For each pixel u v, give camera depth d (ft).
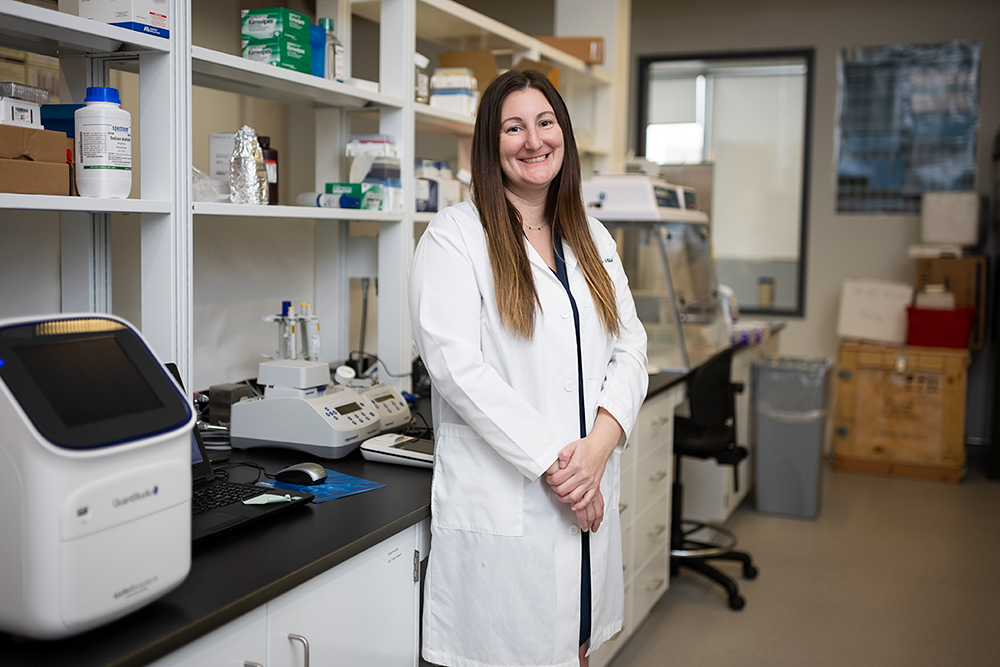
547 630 5.26
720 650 9.34
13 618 3.25
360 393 6.95
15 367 3.22
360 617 4.94
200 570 4.19
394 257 8.28
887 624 9.98
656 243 10.93
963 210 16.29
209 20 8.17
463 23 9.88
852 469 16.83
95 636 3.47
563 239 5.74
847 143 18.11
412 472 6.15
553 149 5.46
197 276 7.85
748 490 14.84
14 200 4.51
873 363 16.31
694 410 10.18
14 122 4.77
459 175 9.27
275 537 4.69
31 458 3.14
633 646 9.43
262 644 4.15
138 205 5.34
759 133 18.90
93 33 5.00
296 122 9.29
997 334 15.89
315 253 9.35
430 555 5.41
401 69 8.11
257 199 6.49
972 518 13.85
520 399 5.05
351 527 4.88
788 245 18.89
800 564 11.90
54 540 3.17
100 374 3.51
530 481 5.24
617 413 5.45
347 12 8.41
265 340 8.76
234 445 6.62
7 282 6.18
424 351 5.19
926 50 17.43
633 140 19.65
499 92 5.37
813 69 18.16
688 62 19.11
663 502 10.16
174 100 5.62
